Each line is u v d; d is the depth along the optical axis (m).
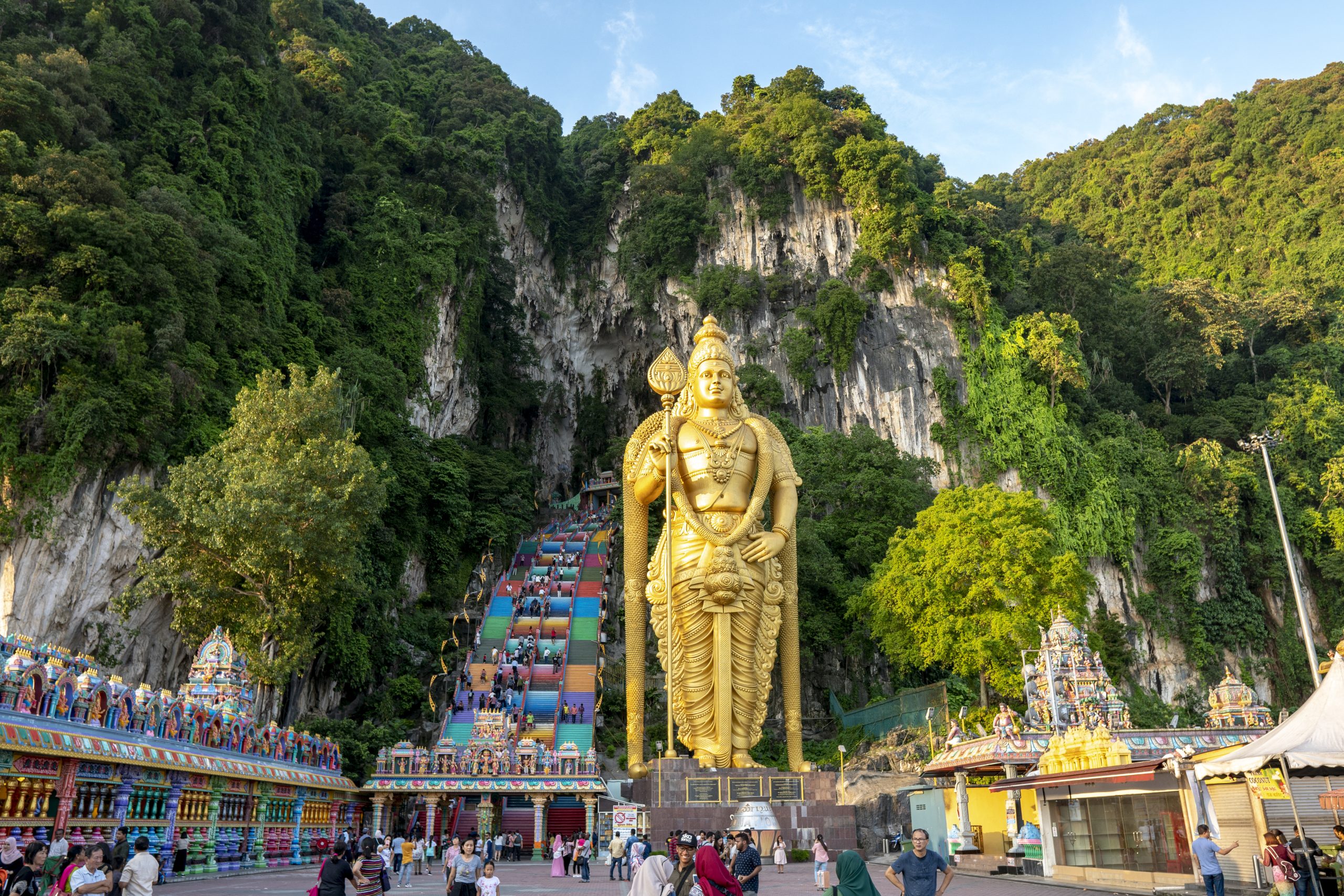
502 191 89.94
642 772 31.48
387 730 37.09
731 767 30.41
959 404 73.88
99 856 9.84
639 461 33.88
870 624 46.59
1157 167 121.44
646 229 90.12
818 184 84.81
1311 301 93.94
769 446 33.47
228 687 26.80
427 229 73.69
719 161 90.94
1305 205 105.75
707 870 8.95
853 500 58.62
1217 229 110.12
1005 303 81.88
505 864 29.86
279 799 26.58
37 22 53.41
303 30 87.69
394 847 26.27
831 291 77.81
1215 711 32.41
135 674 36.50
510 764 32.06
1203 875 13.86
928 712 38.59
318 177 67.25
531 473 76.12
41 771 16.33
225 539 31.92
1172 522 68.25
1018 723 28.81
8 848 14.08
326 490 33.84
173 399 39.03
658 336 88.81
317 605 34.62
